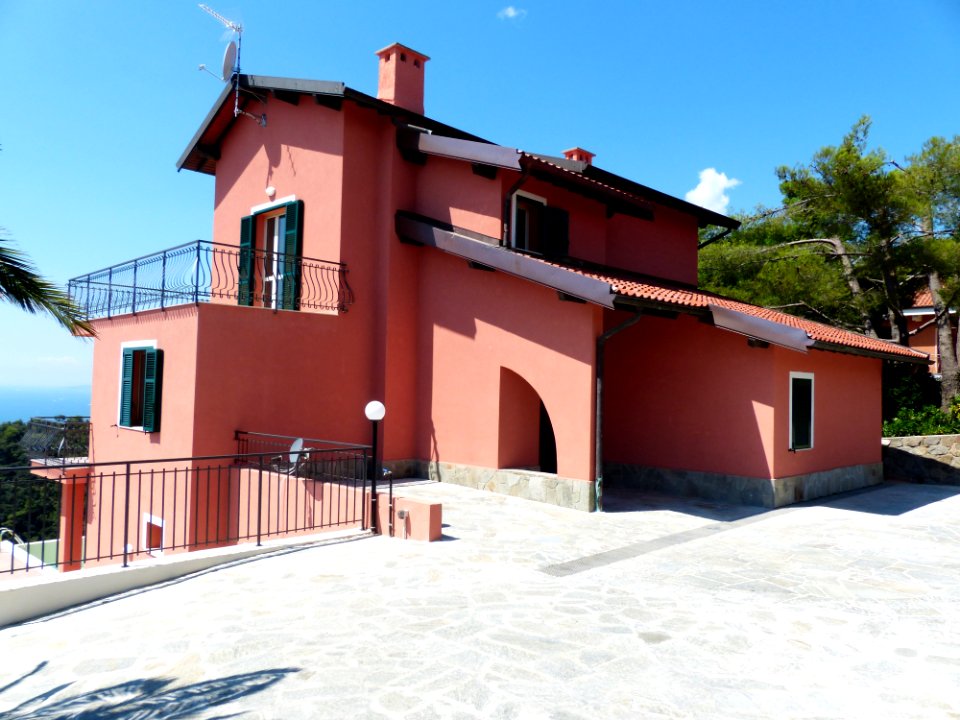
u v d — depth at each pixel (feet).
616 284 31.89
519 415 37.40
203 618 17.33
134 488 37.63
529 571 21.58
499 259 34.63
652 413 38.70
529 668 14.02
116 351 40.27
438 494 35.24
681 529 28.43
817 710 12.33
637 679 13.56
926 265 53.31
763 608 18.24
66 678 13.82
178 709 12.27
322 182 40.70
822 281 58.29
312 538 25.55
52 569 42.19
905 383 57.57
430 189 41.01
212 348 33.78
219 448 33.99
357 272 39.99
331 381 38.65
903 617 17.63
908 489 42.39
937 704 12.60
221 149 50.34
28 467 21.29
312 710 12.14
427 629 16.29
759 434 34.12
